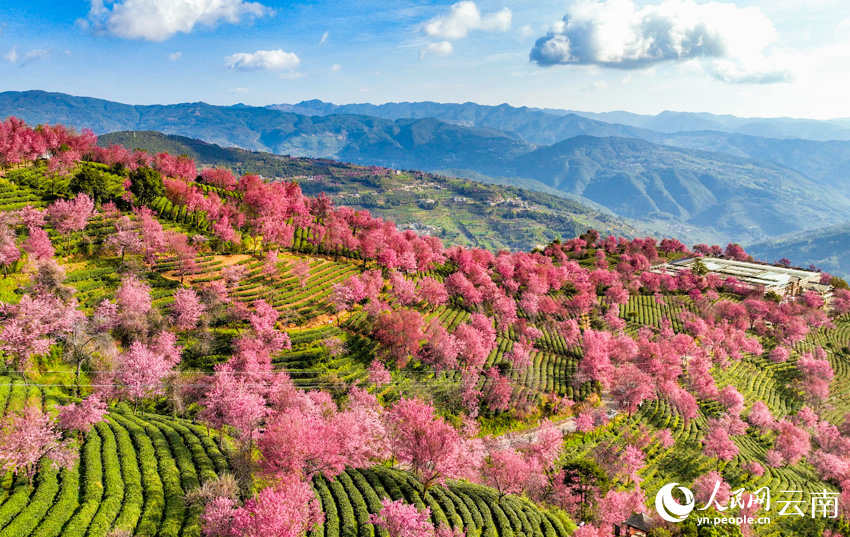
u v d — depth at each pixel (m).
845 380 146.88
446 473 60.25
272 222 129.62
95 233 103.12
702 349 137.25
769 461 98.62
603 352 118.31
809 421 117.69
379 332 101.50
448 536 52.78
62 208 95.12
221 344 83.19
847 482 89.69
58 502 45.59
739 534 65.81
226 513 45.78
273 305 103.06
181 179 159.38
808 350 160.25
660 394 119.00
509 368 109.00
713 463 93.88
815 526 78.62
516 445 89.38
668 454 95.50
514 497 69.69
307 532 51.12
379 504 57.72
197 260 109.88
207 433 63.66
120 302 77.94
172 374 69.25
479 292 137.62
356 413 68.38
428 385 95.06
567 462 76.31
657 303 179.12
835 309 199.12
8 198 103.56
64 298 75.31
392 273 129.38
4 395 55.75
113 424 60.00
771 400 128.25
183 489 51.62
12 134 118.94
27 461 45.72
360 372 91.31
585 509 68.56
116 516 46.00
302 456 54.44
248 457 57.47
